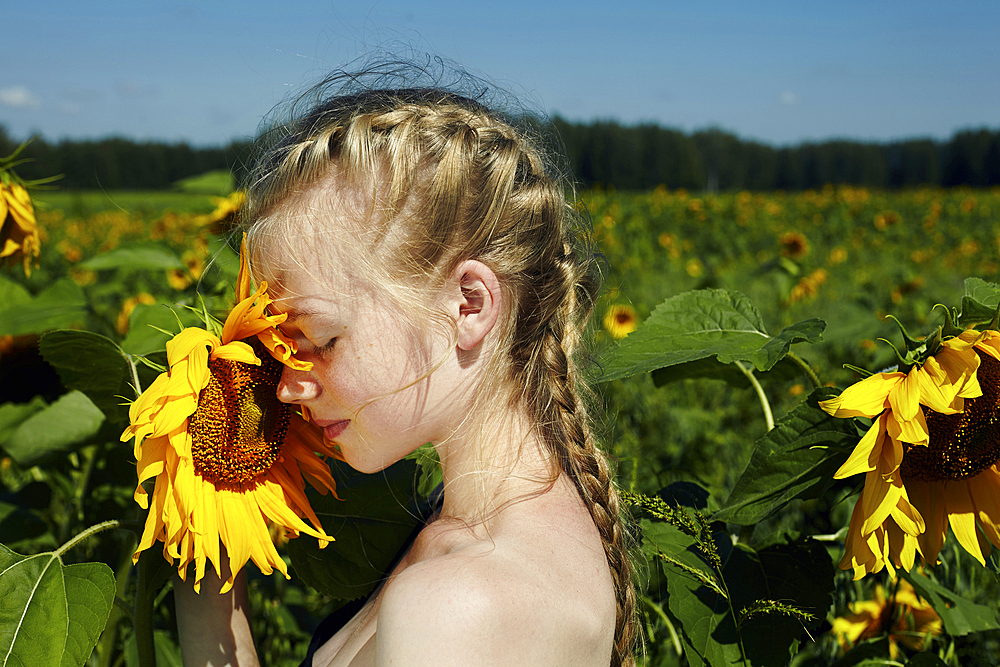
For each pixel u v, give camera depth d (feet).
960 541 4.06
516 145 3.57
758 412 13.65
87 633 3.47
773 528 9.58
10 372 9.12
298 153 3.32
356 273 3.18
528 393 3.41
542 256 3.51
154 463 3.40
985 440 3.97
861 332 8.53
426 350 3.22
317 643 4.29
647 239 46.11
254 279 3.43
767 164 182.29
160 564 4.06
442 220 3.19
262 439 3.79
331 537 4.06
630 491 4.46
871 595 6.96
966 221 68.33
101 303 16.40
